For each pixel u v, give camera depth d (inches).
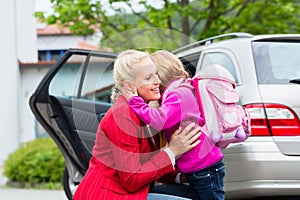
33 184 399.9
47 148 416.8
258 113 185.9
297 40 205.0
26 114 647.1
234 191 186.2
